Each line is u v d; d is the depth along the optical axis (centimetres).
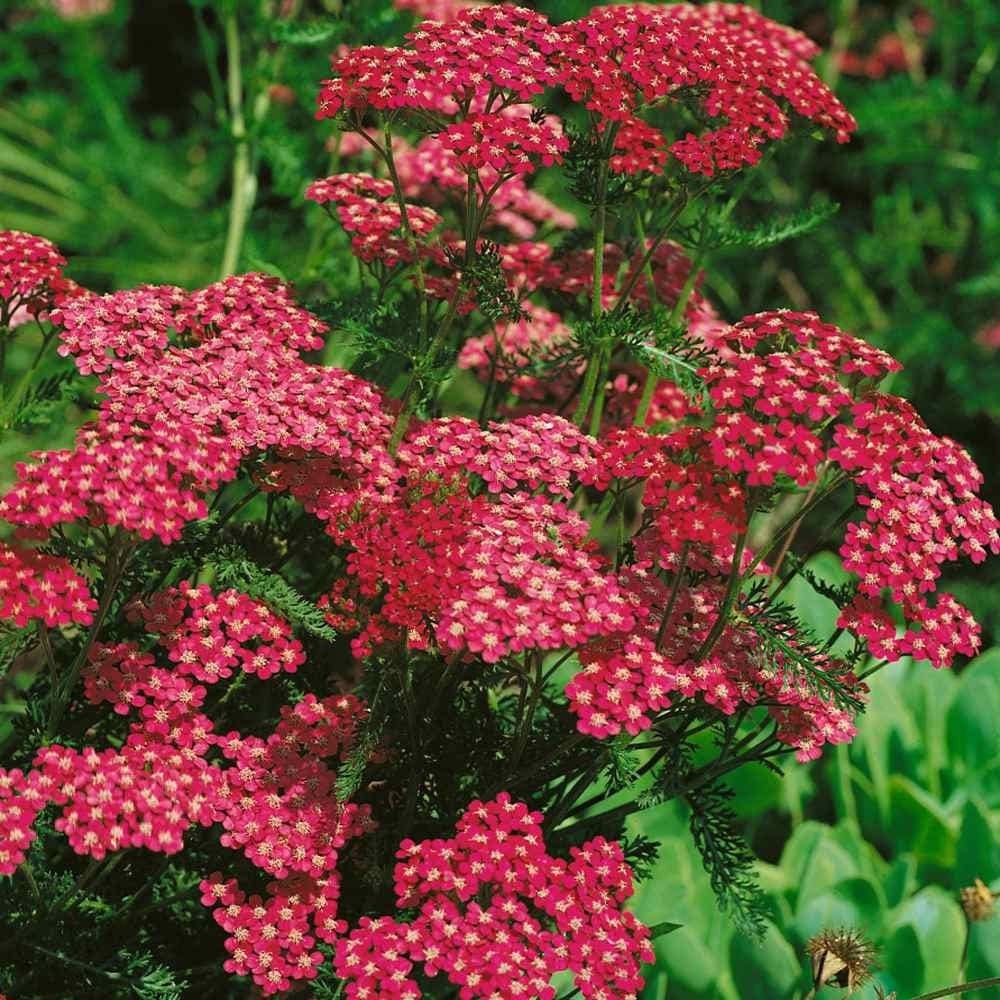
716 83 75
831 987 75
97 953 70
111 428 67
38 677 74
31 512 66
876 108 129
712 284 139
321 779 69
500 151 69
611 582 67
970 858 84
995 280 126
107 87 162
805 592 95
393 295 84
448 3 93
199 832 73
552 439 71
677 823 86
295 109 107
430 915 65
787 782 92
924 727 95
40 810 68
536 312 83
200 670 69
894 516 68
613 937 66
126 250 147
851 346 69
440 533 68
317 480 71
